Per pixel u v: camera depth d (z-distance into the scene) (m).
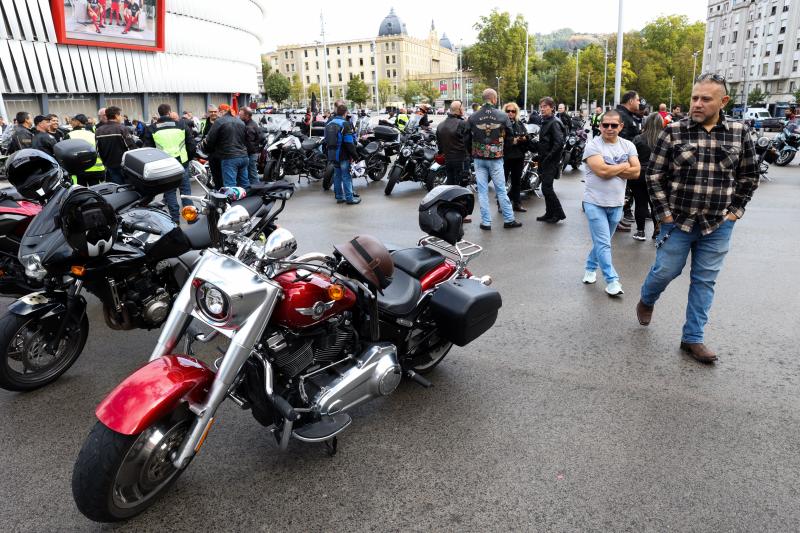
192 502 2.77
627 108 8.45
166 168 4.39
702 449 3.12
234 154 9.63
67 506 2.77
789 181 12.89
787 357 4.18
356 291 3.02
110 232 3.64
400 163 11.52
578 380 3.91
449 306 3.49
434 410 3.57
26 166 4.41
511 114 9.37
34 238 3.78
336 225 8.83
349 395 2.93
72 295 3.88
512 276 6.18
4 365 3.67
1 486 2.92
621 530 2.55
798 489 2.79
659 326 4.80
